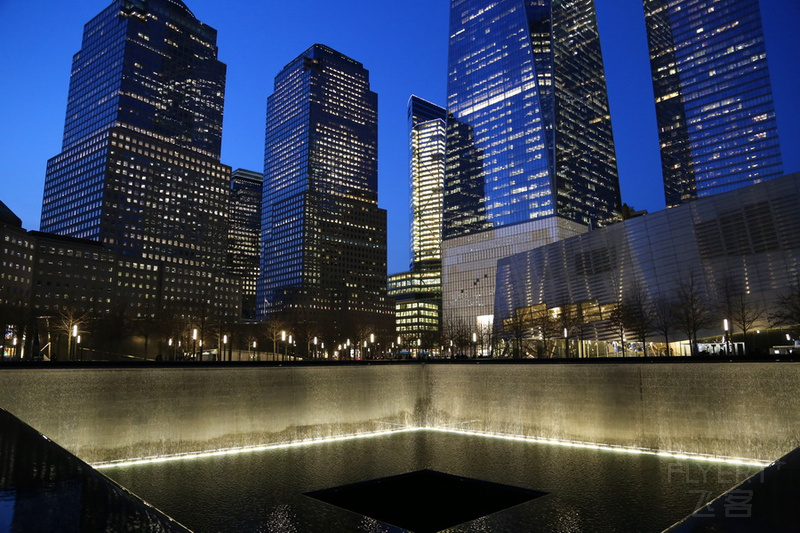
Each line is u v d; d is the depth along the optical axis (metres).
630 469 37.72
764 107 181.25
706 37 198.00
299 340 174.88
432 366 57.91
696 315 81.69
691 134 197.38
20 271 180.62
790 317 75.12
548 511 29.53
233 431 44.47
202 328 134.88
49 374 37.00
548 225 184.50
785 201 81.06
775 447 37.41
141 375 40.62
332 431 50.41
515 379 51.28
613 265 104.44
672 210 95.31
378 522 27.95
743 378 39.19
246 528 26.94
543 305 119.62
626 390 44.38
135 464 39.22
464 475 36.94
